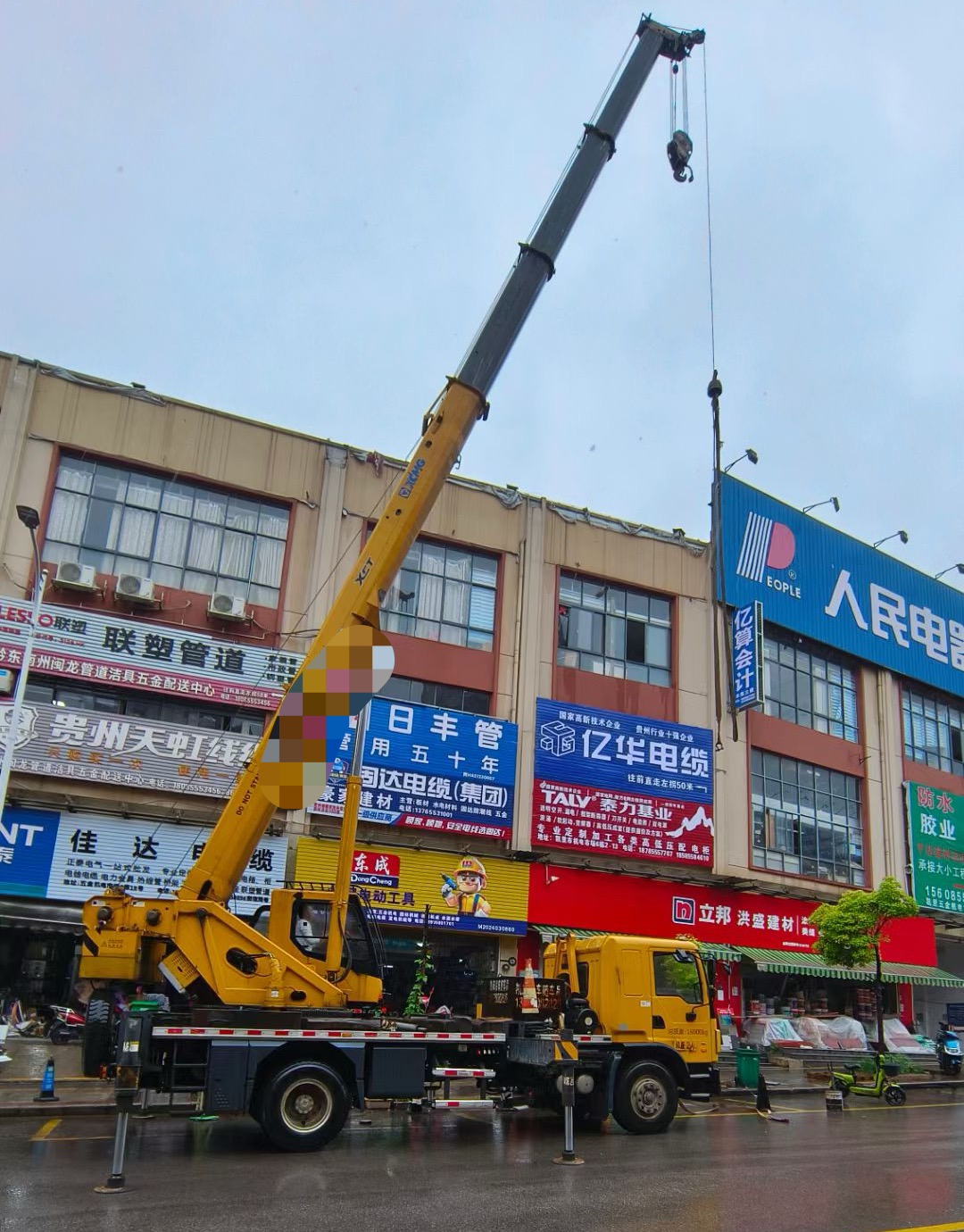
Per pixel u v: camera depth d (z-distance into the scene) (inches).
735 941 956.0
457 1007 831.7
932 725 1279.5
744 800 1008.9
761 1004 978.1
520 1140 424.8
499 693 904.3
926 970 1099.9
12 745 607.8
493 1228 266.2
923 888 1147.3
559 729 907.4
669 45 552.7
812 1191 328.5
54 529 767.1
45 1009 708.0
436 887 817.5
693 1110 565.9
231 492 833.5
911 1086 772.6
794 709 1114.7
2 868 685.3
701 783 970.1
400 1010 802.8
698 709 1000.2
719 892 962.7
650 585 1011.3
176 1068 370.6
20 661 719.1
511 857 859.4
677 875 943.0
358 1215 275.0
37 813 703.7
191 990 402.3
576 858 892.6
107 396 803.4
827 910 847.7
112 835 720.3
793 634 1132.5
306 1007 409.1
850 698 1187.9
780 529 1131.9
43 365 786.8
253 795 421.1
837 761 1135.6
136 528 795.4
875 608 1226.6
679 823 944.9
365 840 799.7
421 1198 298.7
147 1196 291.3
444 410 462.9
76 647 736.3
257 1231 255.0
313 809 782.5
